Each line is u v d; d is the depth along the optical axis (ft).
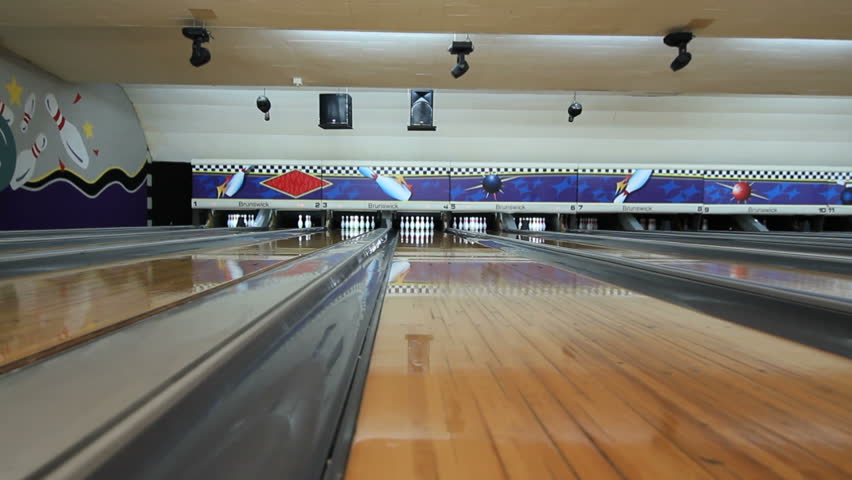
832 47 11.79
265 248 9.81
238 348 1.86
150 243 8.45
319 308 3.34
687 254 10.36
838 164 20.03
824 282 5.45
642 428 1.84
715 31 9.98
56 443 1.03
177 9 9.15
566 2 8.87
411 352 2.90
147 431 1.14
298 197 18.37
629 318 3.95
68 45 11.61
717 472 1.51
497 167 18.63
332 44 11.69
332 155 19.69
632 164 18.67
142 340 1.93
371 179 18.49
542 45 11.82
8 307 3.32
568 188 18.72
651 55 12.28
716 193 18.74
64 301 3.57
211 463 1.27
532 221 21.35
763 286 3.97
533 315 4.03
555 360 2.75
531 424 1.87
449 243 14.17
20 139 12.53
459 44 10.81
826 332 3.19
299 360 2.28
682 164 18.99
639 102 18.72
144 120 18.38
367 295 4.84
